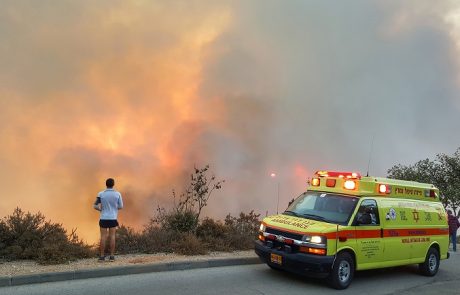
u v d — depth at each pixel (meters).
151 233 10.12
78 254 8.48
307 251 7.57
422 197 10.04
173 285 7.32
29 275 6.84
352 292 7.73
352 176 8.79
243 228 12.01
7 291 6.40
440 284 9.12
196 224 11.11
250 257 9.62
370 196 8.62
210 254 9.73
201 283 7.59
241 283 7.79
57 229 8.99
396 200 9.15
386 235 8.61
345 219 8.08
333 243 7.62
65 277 7.14
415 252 9.39
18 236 8.38
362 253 8.09
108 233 8.86
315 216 8.50
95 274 7.45
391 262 8.76
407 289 8.40
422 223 9.67
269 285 7.77
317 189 9.16
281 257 7.86
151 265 8.10
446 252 10.41
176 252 9.53
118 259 8.59
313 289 7.66
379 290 8.09
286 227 8.02
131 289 6.89
